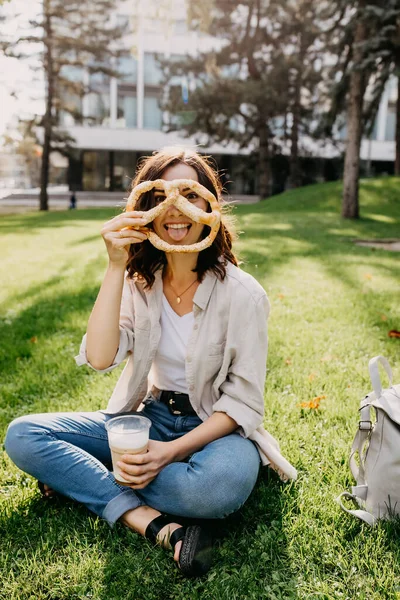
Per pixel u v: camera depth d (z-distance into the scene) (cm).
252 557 199
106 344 217
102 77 3856
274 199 2222
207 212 220
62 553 203
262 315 224
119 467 200
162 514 210
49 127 2623
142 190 212
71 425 228
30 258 964
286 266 777
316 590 184
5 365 408
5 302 623
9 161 5888
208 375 225
